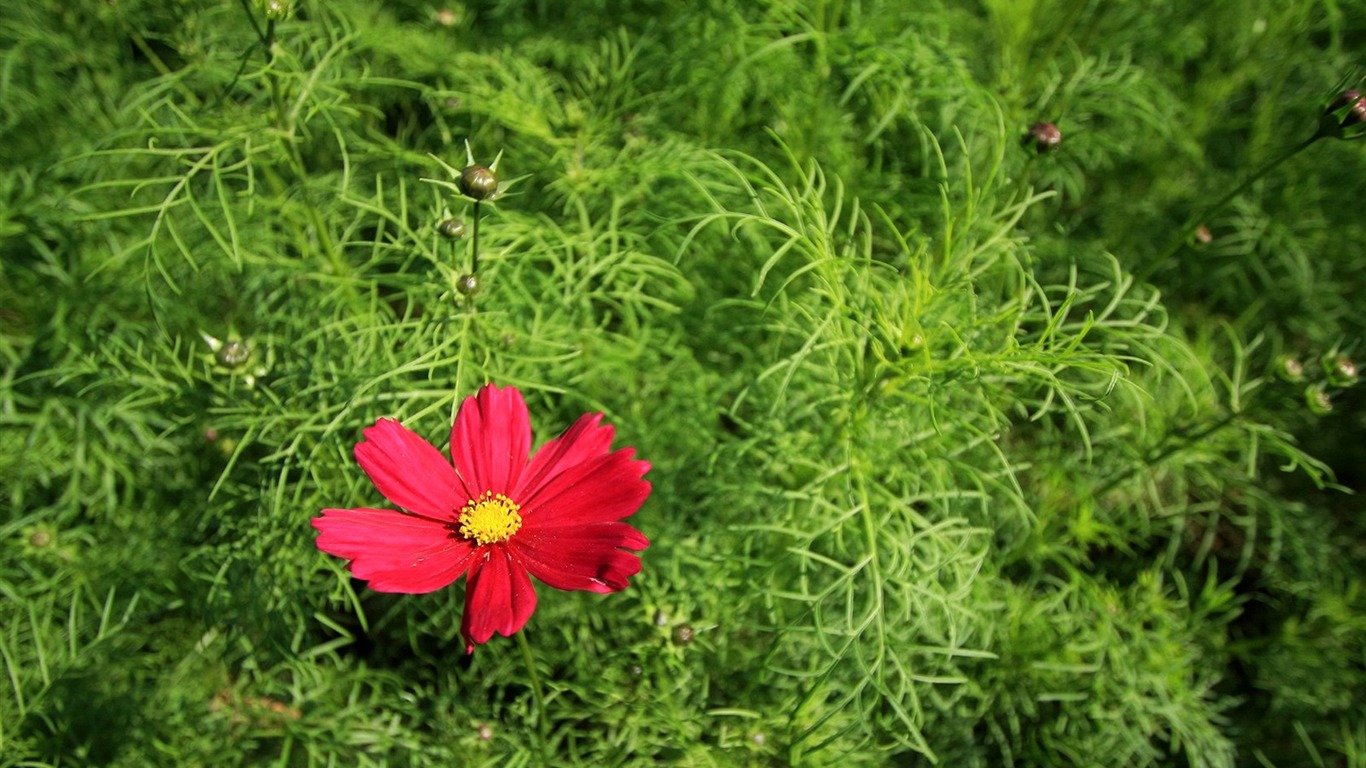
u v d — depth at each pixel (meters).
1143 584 0.37
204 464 0.39
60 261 0.41
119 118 0.37
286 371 0.33
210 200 0.36
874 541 0.28
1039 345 0.27
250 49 0.29
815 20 0.36
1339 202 0.45
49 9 0.40
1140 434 0.36
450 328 0.31
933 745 0.37
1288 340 0.47
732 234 0.36
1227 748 0.36
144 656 0.36
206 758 0.35
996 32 0.42
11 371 0.37
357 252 0.42
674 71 0.41
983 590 0.35
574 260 0.40
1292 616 0.39
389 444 0.25
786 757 0.33
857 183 0.41
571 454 0.26
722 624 0.35
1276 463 0.45
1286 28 0.44
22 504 0.38
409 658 0.39
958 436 0.34
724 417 0.42
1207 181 0.46
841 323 0.29
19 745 0.34
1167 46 0.45
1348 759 0.40
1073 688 0.36
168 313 0.40
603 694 0.34
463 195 0.26
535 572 0.24
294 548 0.32
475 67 0.42
